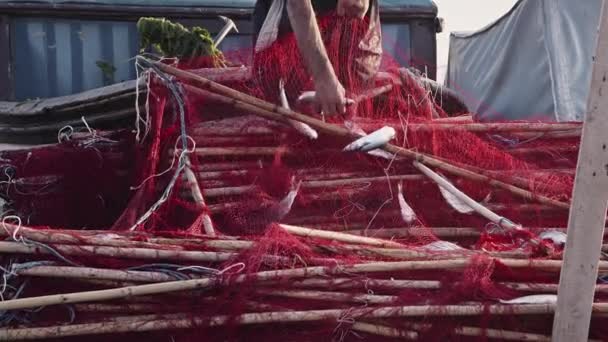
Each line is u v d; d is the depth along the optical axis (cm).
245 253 200
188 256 199
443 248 224
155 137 264
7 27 485
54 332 186
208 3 507
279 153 270
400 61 506
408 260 208
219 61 361
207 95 262
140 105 348
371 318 191
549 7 536
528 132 296
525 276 205
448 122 295
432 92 383
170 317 191
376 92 306
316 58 255
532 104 569
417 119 294
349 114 285
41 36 491
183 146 254
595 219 169
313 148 272
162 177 263
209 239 211
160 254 198
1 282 193
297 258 201
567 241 172
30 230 196
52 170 277
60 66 495
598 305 190
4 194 276
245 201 257
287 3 257
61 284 195
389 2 511
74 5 490
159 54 398
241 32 510
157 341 196
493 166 276
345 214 263
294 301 196
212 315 190
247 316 190
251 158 272
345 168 272
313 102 268
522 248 224
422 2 516
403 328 193
